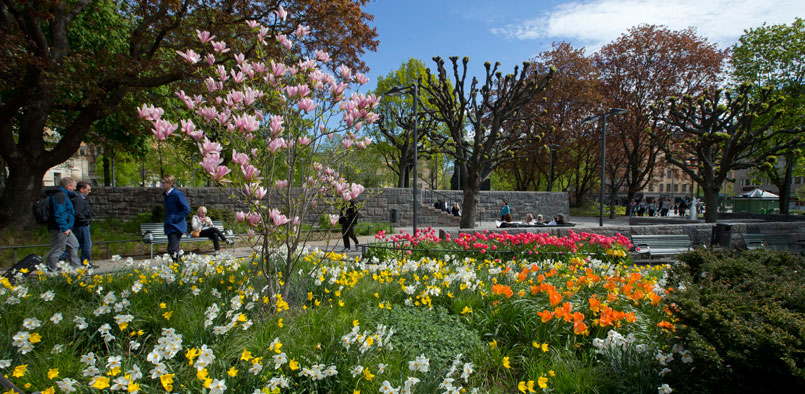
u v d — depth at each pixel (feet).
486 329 11.78
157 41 36.42
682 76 89.97
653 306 12.42
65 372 8.16
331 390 8.35
